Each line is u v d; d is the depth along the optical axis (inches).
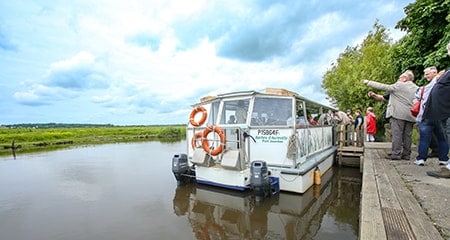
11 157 673.0
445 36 265.1
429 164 185.9
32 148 964.6
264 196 244.1
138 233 183.8
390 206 100.0
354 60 848.9
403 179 143.0
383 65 635.5
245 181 256.7
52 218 216.7
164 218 211.6
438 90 140.8
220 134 268.7
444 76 138.8
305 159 292.5
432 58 273.7
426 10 281.1
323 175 359.6
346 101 782.5
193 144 306.5
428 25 297.3
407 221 86.0
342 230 183.2
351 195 268.1
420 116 176.9
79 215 222.8
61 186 330.3
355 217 207.5
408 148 210.8
